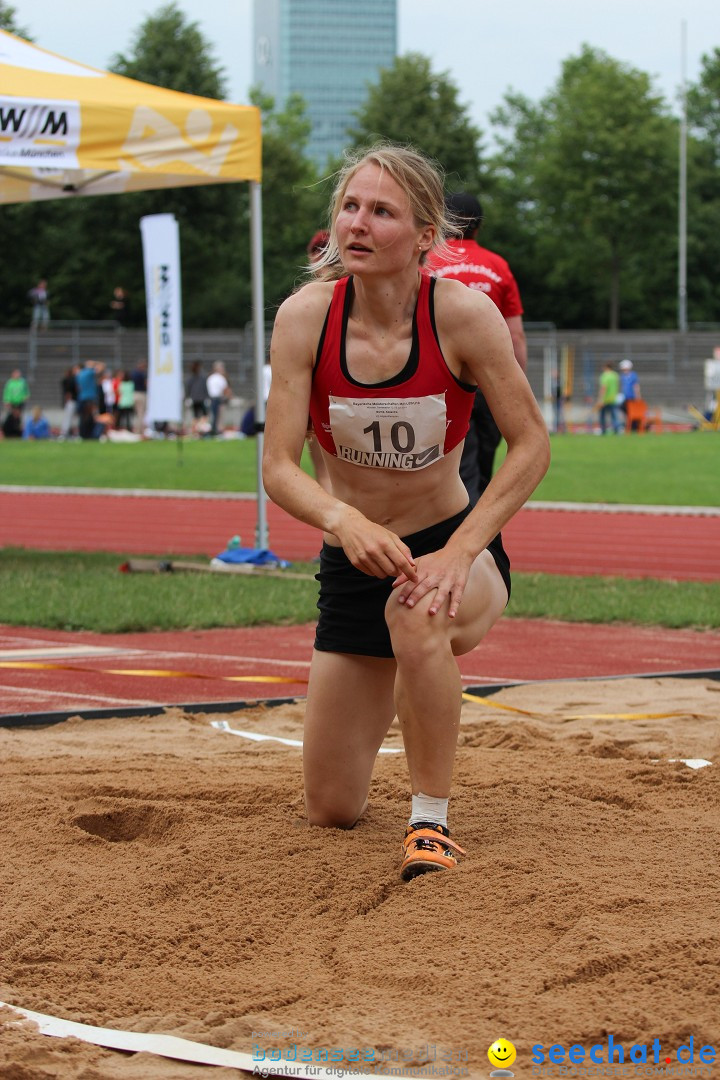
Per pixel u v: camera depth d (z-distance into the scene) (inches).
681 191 5546.3
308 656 720.3
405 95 5861.2
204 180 1184.2
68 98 914.1
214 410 3366.1
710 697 606.2
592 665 700.0
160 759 479.2
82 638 776.3
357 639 365.7
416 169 337.4
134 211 5251.0
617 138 5900.6
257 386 1100.5
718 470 2294.5
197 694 617.9
